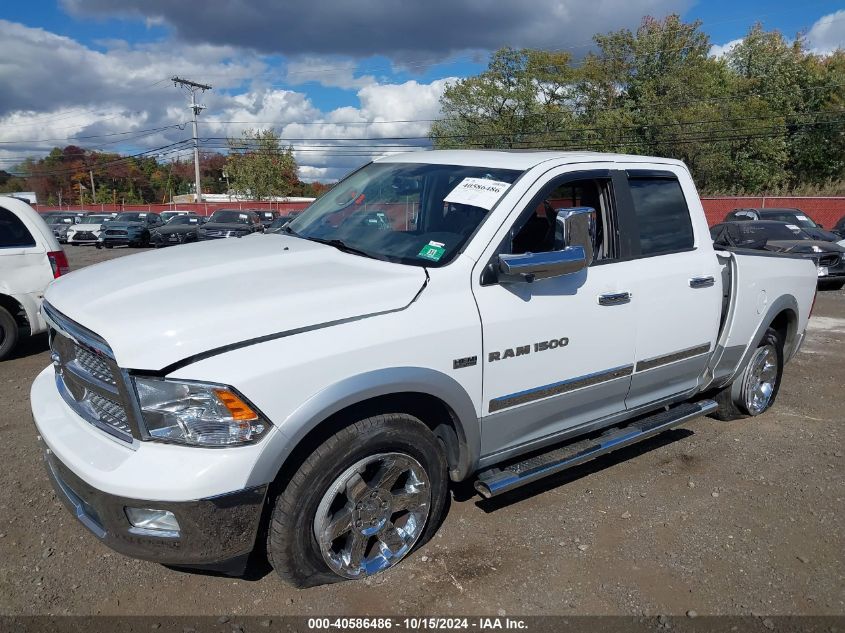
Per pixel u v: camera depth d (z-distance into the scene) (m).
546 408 3.47
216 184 101.56
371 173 4.22
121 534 2.53
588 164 3.73
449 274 3.06
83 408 2.83
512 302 3.21
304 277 2.95
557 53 47.97
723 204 31.48
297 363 2.56
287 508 2.66
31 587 2.95
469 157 3.89
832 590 3.08
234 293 2.74
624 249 3.80
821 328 9.11
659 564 3.24
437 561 3.20
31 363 6.62
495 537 3.43
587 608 2.90
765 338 5.10
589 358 3.58
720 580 3.13
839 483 4.18
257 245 3.57
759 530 3.58
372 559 3.05
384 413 2.93
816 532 3.58
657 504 3.84
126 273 3.08
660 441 4.81
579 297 3.48
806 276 5.34
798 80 44.75
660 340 3.96
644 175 4.02
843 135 41.31
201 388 2.43
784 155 41.16
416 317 2.90
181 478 2.40
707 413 4.45
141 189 101.62
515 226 3.30
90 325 2.61
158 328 2.49
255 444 2.49
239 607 2.84
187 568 3.11
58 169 99.25
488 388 3.17
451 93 49.22
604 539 3.44
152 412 2.45
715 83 45.59
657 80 42.59
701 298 4.16
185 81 46.25
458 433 3.18
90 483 2.51
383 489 2.93
